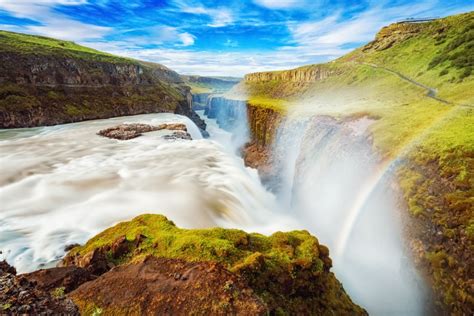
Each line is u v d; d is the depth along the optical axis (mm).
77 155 39438
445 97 31875
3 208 22953
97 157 38688
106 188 27641
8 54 72062
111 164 35500
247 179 35625
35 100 69000
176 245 10586
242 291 8281
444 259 11891
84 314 7879
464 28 55844
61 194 25938
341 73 81688
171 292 8398
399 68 61906
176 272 9219
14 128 61219
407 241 14031
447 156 15375
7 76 68688
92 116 78375
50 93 74812
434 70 46812
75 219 21578
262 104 66500
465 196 12836
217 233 11391
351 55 100500
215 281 8578
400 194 15836
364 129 26172
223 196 27672
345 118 31266
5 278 7520
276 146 48219
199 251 10156
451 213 12656
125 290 8633
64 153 40344
